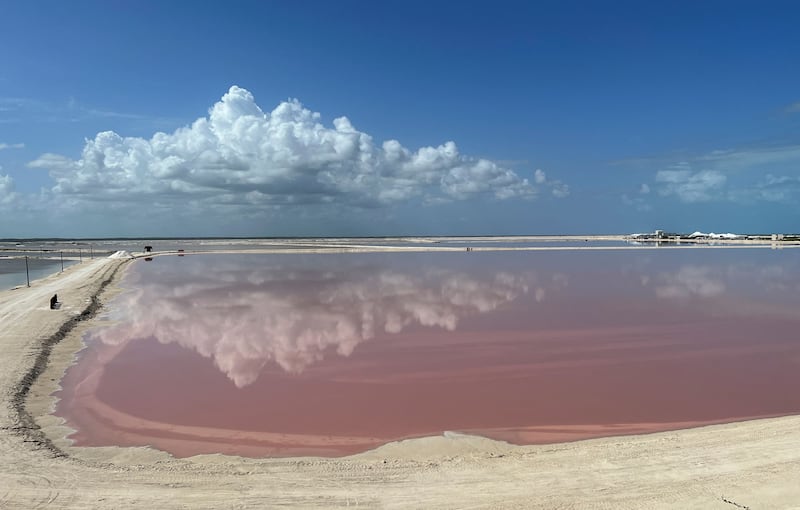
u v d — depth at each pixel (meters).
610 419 10.50
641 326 19.38
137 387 12.56
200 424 10.27
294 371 13.98
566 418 10.56
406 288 30.52
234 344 16.89
